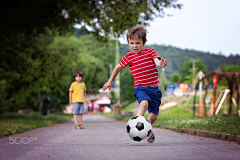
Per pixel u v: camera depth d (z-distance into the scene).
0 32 14.17
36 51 22.47
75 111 9.70
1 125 8.20
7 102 31.78
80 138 5.66
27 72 20.81
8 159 3.11
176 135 6.46
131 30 4.31
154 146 4.21
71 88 9.74
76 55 31.62
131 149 3.87
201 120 8.38
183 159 3.04
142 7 13.71
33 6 12.96
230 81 15.77
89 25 15.06
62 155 3.38
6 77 21.64
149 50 4.39
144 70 4.36
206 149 3.85
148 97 4.21
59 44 26.91
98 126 11.52
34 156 3.31
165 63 3.89
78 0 13.73
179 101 50.41
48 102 18.44
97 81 43.88
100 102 63.78
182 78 129.25
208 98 25.91
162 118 12.20
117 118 23.97
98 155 3.36
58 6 13.85
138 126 4.00
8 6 13.07
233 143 4.66
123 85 63.81
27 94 24.33
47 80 21.78
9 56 16.06
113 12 14.23
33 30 14.90
